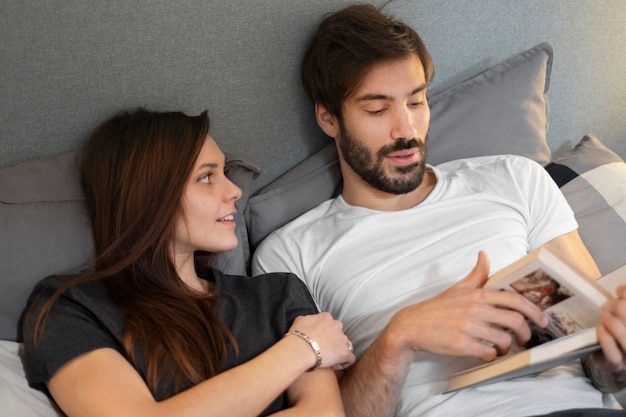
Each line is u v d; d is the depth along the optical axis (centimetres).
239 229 179
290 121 193
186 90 184
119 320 141
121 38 177
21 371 139
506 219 177
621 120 231
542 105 206
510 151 198
